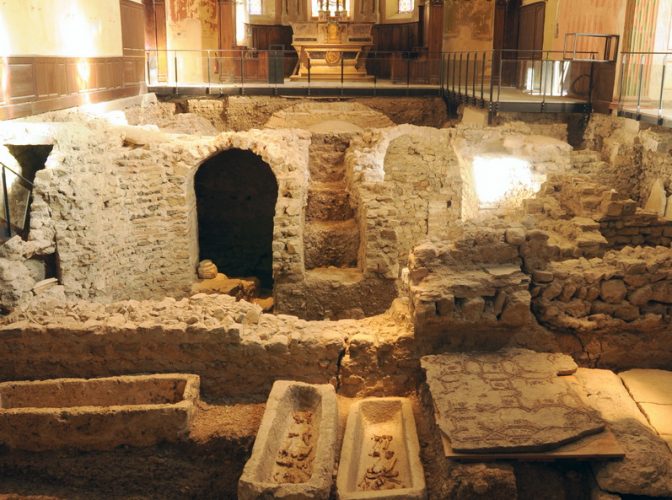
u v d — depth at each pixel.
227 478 5.68
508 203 14.07
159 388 6.15
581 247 8.35
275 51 21.39
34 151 10.45
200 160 12.95
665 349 6.32
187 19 22.03
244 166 17.55
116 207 11.68
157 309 6.74
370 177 13.34
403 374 6.27
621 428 5.05
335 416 5.53
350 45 22.50
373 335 6.35
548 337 6.29
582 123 16.08
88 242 10.44
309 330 6.46
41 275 10.05
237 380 6.30
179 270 13.12
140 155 12.20
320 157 15.20
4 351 6.36
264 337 6.29
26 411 5.65
